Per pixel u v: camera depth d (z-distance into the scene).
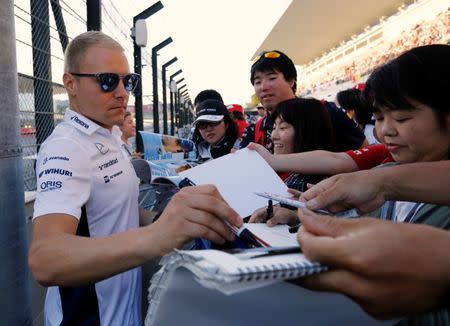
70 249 0.85
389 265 0.40
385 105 0.92
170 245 0.79
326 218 0.48
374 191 0.78
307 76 20.50
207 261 0.44
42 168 1.11
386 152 1.60
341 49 14.92
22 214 1.31
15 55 1.28
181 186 1.24
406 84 0.86
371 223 0.44
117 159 1.35
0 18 1.20
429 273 0.40
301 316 0.50
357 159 1.57
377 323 0.52
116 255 0.81
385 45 10.87
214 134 3.33
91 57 1.33
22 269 1.30
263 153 1.62
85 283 0.86
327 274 0.44
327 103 2.48
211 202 0.79
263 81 2.61
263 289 0.49
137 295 1.33
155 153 4.00
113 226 1.28
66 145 1.16
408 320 0.51
